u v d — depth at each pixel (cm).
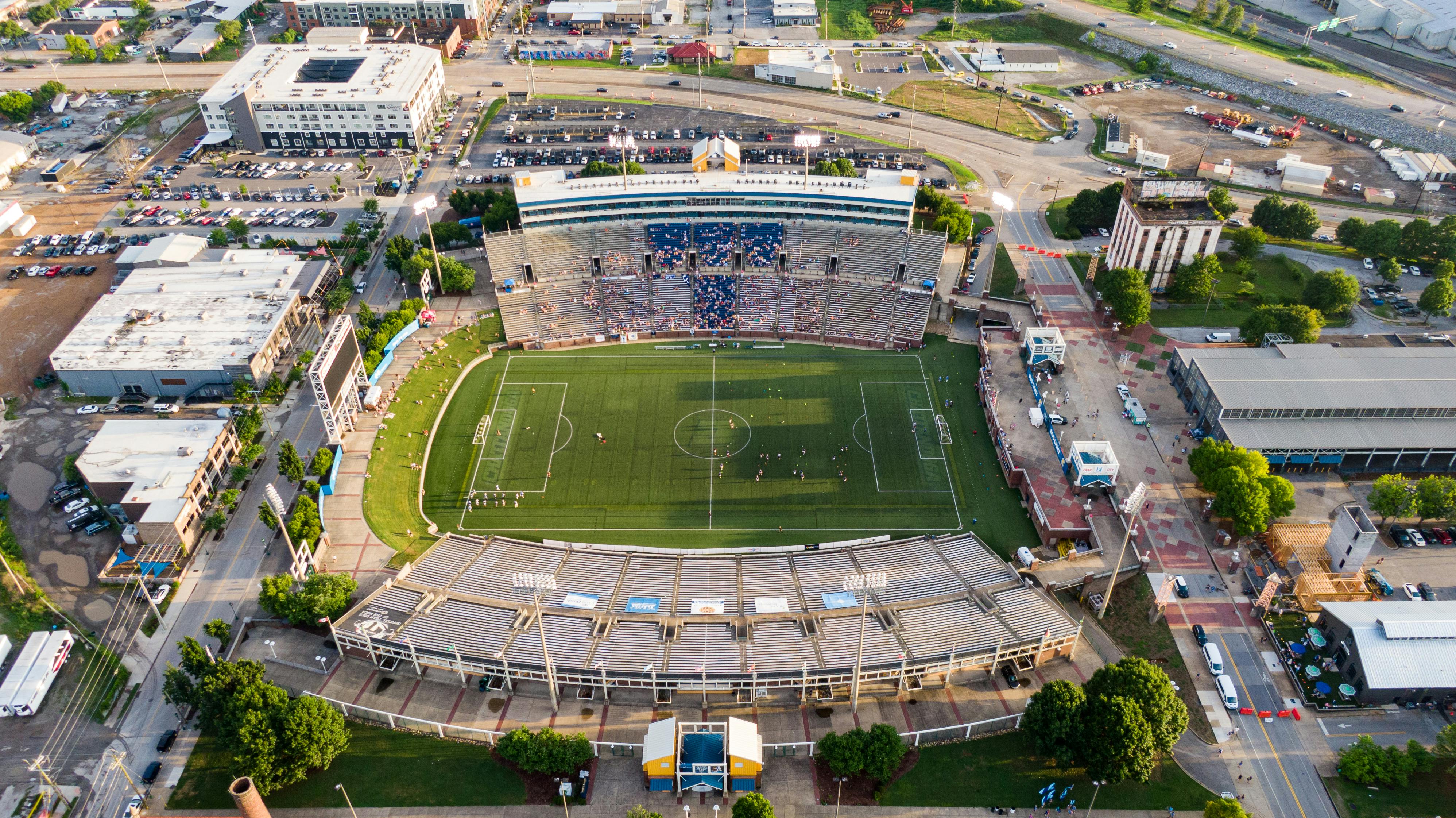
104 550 16250
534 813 12125
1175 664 14012
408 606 14525
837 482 17662
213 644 14450
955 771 12594
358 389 18988
